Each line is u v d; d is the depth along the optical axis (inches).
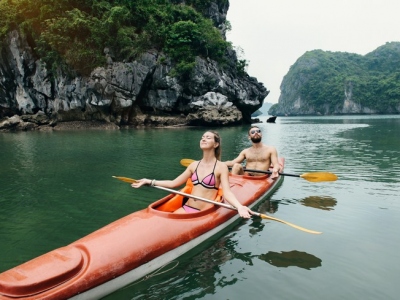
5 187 302.0
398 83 4682.6
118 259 122.5
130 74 1283.2
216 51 1525.6
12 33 1286.9
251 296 118.6
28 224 207.2
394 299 115.0
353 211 211.9
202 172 173.2
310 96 5659.5
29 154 520.7
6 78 1334.9
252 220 195.8
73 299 106.7
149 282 128.6
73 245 128.3
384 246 158.9
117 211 230.5
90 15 1342.3
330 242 163.9
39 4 1285.7
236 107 1492.4
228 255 150.9
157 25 1418.6
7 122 1230.9
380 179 305.1
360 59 6067.9
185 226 152.5
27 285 99.7
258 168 269.3
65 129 1253.1
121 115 1336.1
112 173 360.5
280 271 136.1
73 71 1285.7
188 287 125.0
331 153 497.7
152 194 271.9
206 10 1761.8
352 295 118.0
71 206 242.4
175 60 1395.2
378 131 1000.9
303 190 266.2
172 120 1387.8
